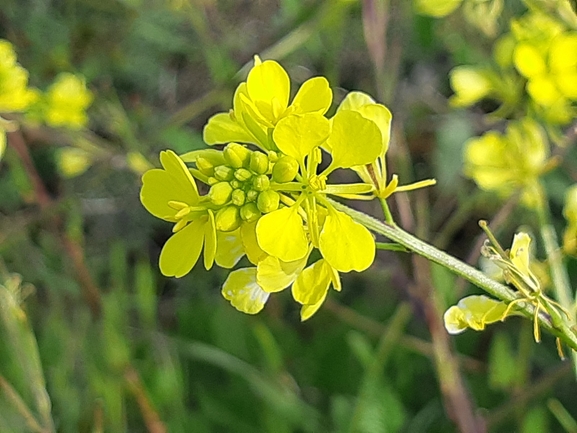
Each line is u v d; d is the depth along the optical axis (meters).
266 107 0.07
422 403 0.19
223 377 0.21
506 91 0.15
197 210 0.07
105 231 0.24
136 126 0.22
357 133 0.07
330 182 0.21
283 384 0.18
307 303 0.07
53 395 0.18
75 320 0.20
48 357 0.20
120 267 0.20
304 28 0.19
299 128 0.07
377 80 0.16
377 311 0.21
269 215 0.07
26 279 0.21
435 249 0.08
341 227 0.07
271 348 0.18
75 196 0.20
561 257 0.10
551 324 0.08
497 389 0.18
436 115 0.22
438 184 0.21
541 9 0.13
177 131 0.20
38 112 0.18
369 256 0.07
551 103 0.13
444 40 0.22
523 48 0.13
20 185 0.19
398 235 0.07
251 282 0.08
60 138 0.19
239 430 0.19
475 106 0.22
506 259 0.08
